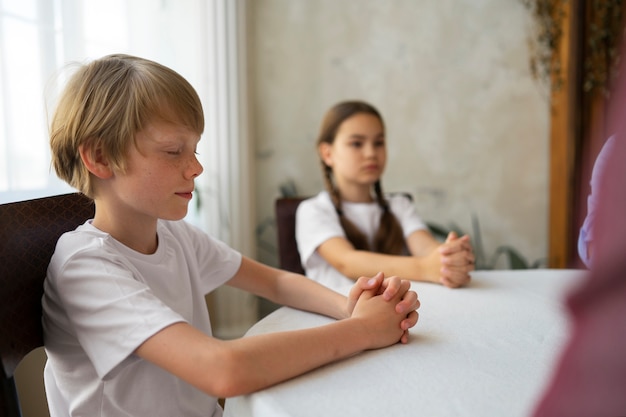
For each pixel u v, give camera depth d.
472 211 2.08
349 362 0.57
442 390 0.51
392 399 0.49
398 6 1.94
